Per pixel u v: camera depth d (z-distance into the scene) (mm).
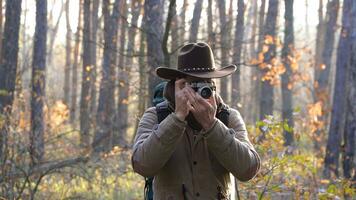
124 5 15992
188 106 3223
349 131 11008
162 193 3453
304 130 13633
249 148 3439
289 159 6512
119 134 15914
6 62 14227
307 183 7156
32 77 16438
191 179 3416
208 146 3328
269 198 6469
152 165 3279
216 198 3438
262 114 21344
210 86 3336
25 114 9750
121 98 20109
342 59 17469
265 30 13234
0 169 7648
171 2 9523
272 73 13180
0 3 18078
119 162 10922
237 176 3379
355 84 11031
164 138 3215
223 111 3531
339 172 13984
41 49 16812
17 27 14547
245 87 29438
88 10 20750
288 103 22406
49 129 10406
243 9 14383
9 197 7570
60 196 8695
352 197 7852
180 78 3438
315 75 31047
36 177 8930
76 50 32938
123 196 9633
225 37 12266
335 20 26828
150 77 10547
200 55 3379
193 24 13055
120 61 16953
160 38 10547
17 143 7867
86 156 9617
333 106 16875
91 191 9250
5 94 12359
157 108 3543
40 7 16797
